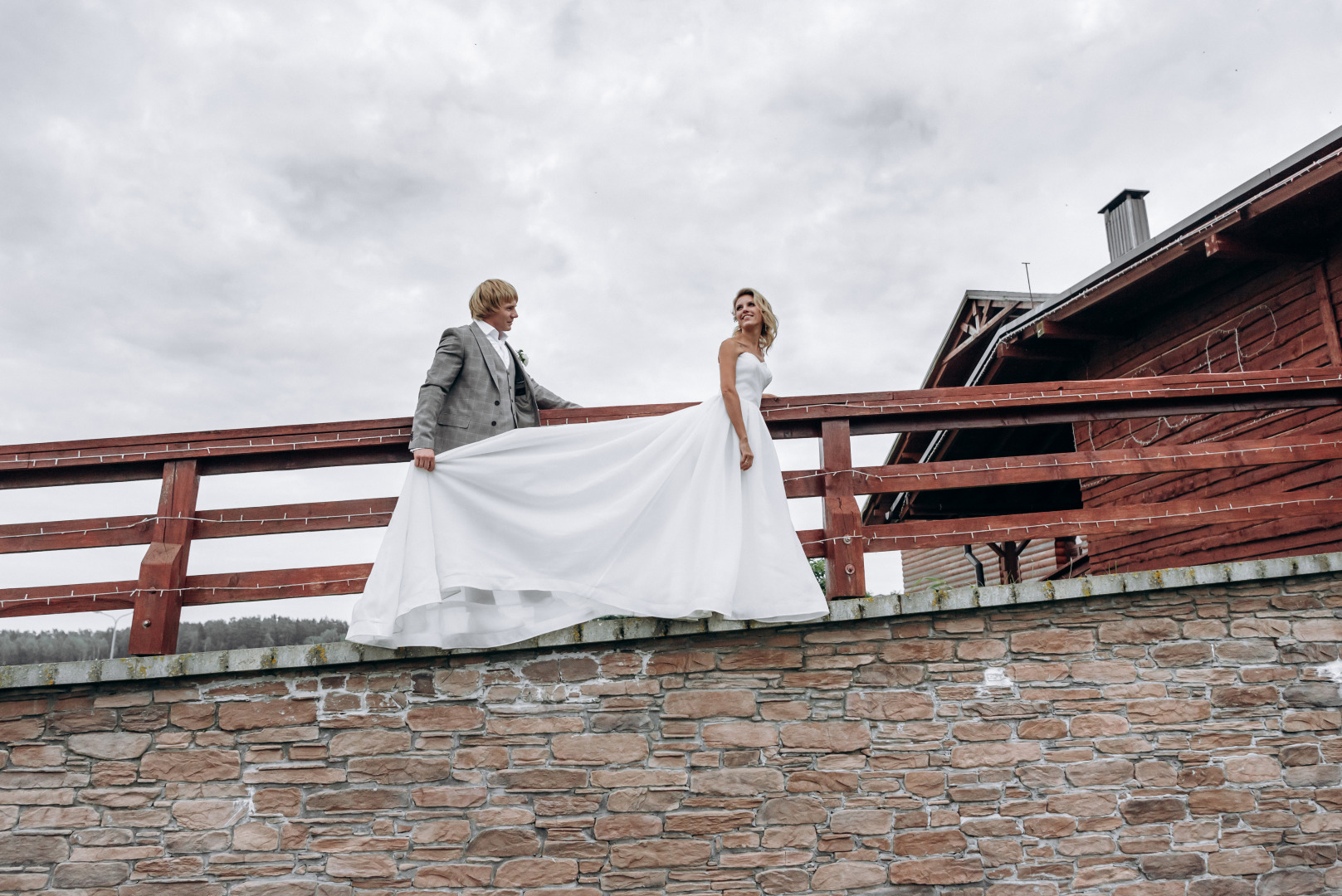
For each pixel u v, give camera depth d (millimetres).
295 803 3404
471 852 3373
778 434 4125
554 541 3396
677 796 3449
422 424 3367
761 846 3428
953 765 3568
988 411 4227
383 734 3469
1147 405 4320
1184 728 3684
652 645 3588
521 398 3891
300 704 3492
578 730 3496
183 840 3371
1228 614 3824
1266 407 4398
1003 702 3648
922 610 3654
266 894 3326
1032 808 3555
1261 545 6242
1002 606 3750
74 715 3475
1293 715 3740
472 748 3465
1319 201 5355
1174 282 7047
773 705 3562
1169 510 4117
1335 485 4227
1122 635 3762
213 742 3455
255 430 3914
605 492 3506
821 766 3520
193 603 3697
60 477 3906
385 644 3355
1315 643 3824
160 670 3455
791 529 3537
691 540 3414
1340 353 5594
